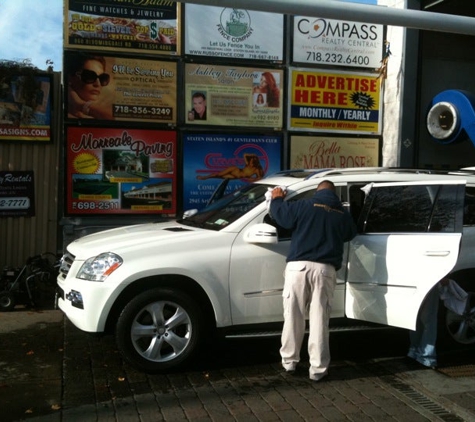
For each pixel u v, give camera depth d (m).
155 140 9.03
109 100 8.78
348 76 9.95
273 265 5.32
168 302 5.14
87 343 6.07
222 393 4.76
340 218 5.02
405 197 5.38
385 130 10.24
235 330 5.32
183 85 9.13
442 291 5.39
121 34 8.77
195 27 9.11
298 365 5.44
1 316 7.16
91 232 8.78
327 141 9.91
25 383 4.96
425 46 10.41
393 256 5.19
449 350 5.83
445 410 4.46
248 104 9.46
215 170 9.36
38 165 8.57
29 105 8.43
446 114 9.79
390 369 5.38
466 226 5.70
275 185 5.88
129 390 4.81
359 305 5.38
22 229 8.54
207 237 5.30
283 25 9.53
